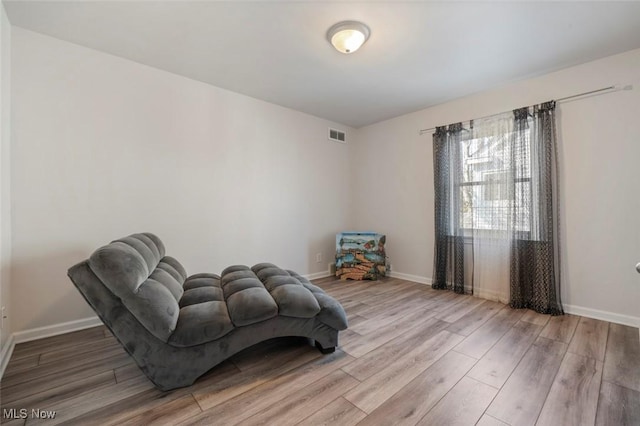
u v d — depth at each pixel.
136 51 2.49
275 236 3.75
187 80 2.99
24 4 1.89
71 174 2.37
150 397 1.51
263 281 2.28
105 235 2.52
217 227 3.22
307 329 1.90
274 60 2.62
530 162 2.89
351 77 2.96
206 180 3.13
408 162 4.07
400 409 1.43
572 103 2.71
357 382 1.65
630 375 1.70
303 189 4.06
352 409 1.43
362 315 2.71
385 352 2.00
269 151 3.68
